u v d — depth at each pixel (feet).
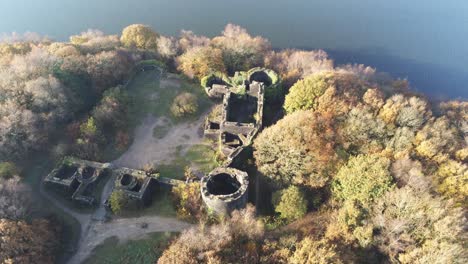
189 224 217.77
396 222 183.42
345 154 233.76
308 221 208.33
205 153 265.34
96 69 308.40
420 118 256.32
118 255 205.57
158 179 236.02
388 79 367.25
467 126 279.49
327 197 225.76
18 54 326.24
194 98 301.22
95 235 215.72
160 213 225.35
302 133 234.38
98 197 232.73
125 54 348.59
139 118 292.61
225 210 209.05
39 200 230.68
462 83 379.14
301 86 276.21
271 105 306.35
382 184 201.77
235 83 316.40
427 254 170.71
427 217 183.73
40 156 254.27
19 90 265.75
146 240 211.41
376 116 258.16
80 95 289.53
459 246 168.45
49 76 276.41
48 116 259.39
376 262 182.29
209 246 182.09
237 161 243.60
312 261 168.04
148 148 269.64
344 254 178.60
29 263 186.50
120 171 240.94
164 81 330.75
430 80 382.42
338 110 260.01
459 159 238.68
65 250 208.54
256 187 240.73
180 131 284.20
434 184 211.82
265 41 404.36
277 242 187.32
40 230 201.46
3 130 239.30
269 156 237.86
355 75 332.19
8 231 187.52
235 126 262.26
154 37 404.57
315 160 226.99
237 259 177.78
